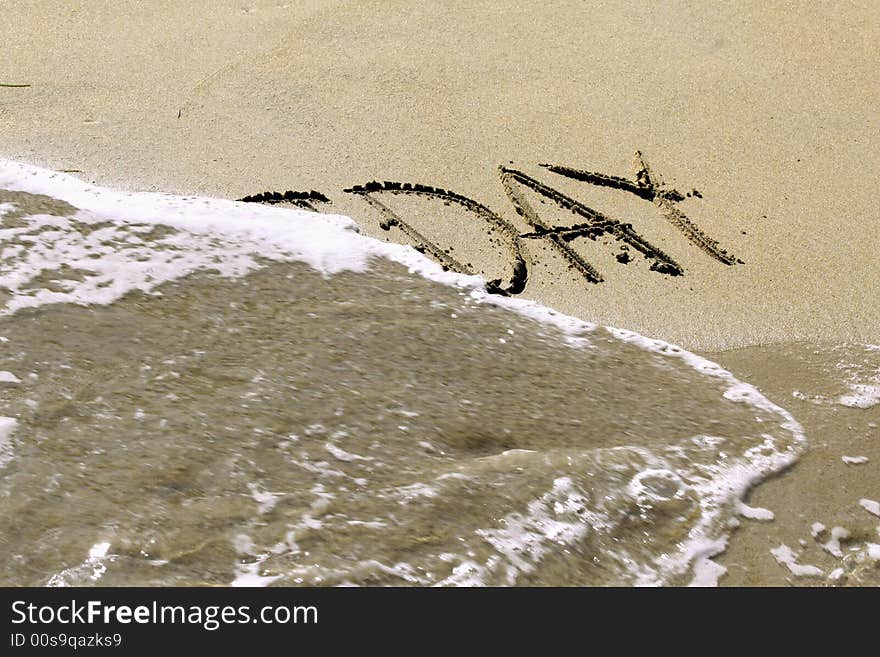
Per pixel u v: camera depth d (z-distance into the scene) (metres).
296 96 3.38
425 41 3.73
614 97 3.45
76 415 1.86
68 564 1.54
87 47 3.64
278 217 2.71
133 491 1.69
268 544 1.63
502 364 2.22
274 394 1.99
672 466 1.97
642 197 2.98
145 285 2.33
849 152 3.24
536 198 2.95
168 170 2.98
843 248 2.82
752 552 1.83
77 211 2.61
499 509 1.77
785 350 2.44
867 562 1.83
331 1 3.98
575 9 4.00
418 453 1.89
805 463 2.05
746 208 2.96
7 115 3.21
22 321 2.13
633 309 2.55
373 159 3.09
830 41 3.84
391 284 2.47
